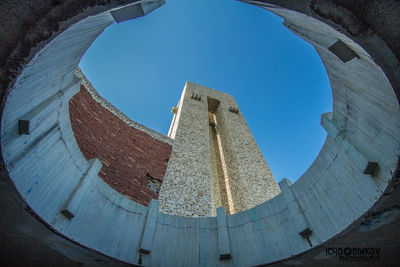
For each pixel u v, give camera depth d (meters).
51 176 4.01
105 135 9.99
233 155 18.03
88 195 4.86
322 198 4.77
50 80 3.52
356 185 4.05
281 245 5.11
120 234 5.19
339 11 2.69
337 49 3.51
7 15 2.29
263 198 14.18
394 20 2.43
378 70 3.04
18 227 3.84
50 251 4.43
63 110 4.27
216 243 5.90
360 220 3.89
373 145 3.71
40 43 2.59
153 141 13.19
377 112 3.58
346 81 4.15
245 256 5.46
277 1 3.05
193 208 10.49
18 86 2.71
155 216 6.02
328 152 4.93
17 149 3.14
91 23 3.24
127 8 3.50
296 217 5.13
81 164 4.98
